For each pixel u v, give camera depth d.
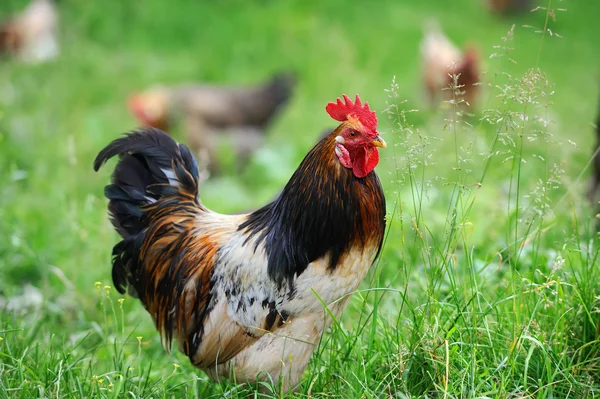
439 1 21.50
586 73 16.61
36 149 11.30
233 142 12.03
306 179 4.66
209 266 5.04
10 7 19.33
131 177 5.61
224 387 5.17
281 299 4.69
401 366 4.77
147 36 18.02
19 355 5.31
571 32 19.73
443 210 7.91
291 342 4.81
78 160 10.98
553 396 4.58
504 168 8.25
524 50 18.03
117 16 18.45
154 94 12.44
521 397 4.31
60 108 13.58
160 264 5.34
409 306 4.84
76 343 5.81
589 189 8.19
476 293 4.82
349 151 4.58
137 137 5.62
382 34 18.45
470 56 13.88
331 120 13.90
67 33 17.50
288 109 14.51
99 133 12.59
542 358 4.72
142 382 5.05
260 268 4.73
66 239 7.96
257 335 4.81
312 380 4.85
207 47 17.62
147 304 5.61
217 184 10.88
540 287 4.82
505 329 4.93
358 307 5.97
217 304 4.93
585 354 4.87
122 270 5.73
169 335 5.42
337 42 17.62
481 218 7.24
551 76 16.34
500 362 4.68
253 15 18.94
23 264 7.49
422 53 15.24
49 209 8.88
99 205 8.62
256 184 11.09
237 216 5.39
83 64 16.17
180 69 16.34
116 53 17.16
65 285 7.02
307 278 4.64
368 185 4.70
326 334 5.66
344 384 4.82
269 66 16.77
